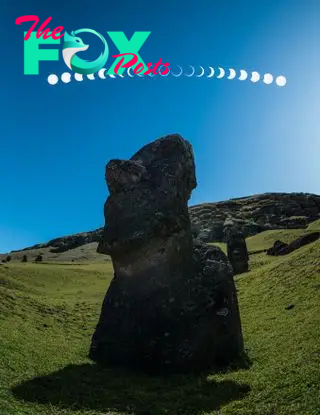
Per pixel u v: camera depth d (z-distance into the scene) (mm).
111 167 22406
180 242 22094
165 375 20203
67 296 43219
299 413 13953
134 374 20328
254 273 42156
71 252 130125
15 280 47156
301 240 53875
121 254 21641
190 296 21703
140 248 21344
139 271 21828
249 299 33875
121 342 21484
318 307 25047
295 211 150125
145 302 21641
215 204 167500
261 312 29500
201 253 23266
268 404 15203
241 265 49812
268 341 22984
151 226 21375
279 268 38406
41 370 19094
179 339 20766
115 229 21797
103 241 22047
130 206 21844
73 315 32812
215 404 16438
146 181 22328
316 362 17188
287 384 16203
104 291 46281
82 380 18781
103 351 21875
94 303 38438
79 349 23812
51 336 25516
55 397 16484
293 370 17266
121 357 21297
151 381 19453
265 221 141375
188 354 20469
